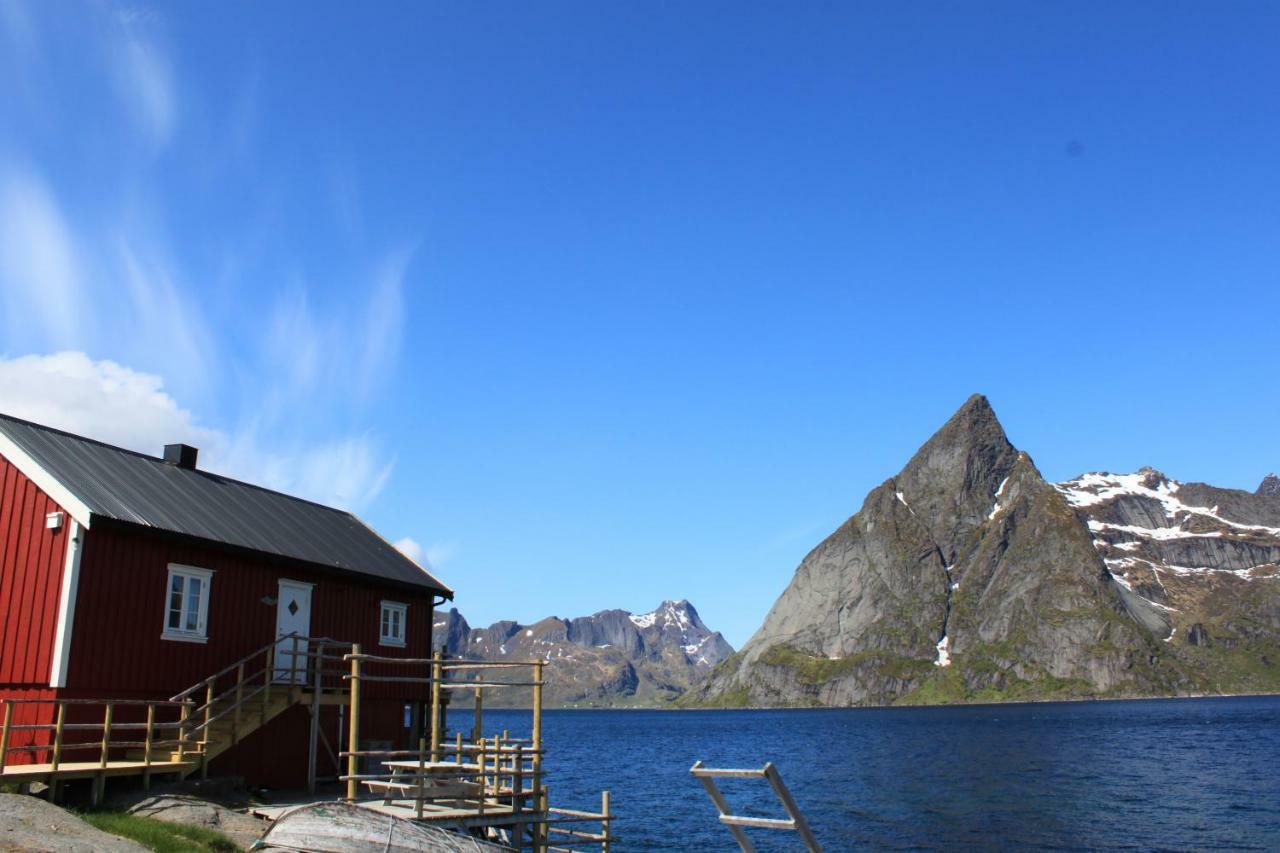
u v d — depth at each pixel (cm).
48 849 1775
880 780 7644
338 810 2006
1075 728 15700
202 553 3212
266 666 3272
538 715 2633
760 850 4350
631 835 4719
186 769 2836
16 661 2791
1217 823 4997
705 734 18488
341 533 4169
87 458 3272
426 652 4234
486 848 2095
